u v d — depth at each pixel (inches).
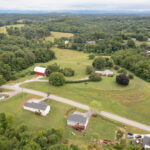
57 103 2652.6
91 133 2036.2
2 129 1824.6
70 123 2142.0
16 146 1609.3
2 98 2674.7
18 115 2285.9
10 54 3922.2
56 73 3270.2
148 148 1790.1
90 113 2426.2
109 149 1795.0
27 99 2723.9
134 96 2962.6
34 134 1871.3
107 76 3737.7
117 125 2204.7
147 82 3651.6
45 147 1643.7
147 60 4365.2
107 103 2726.4
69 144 1814.7
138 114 2479.1
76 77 3690.9
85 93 2997.0
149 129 2151.8
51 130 1860.2
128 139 1953.7
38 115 2313.0
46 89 3080.7
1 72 3294.8
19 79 3496.6
